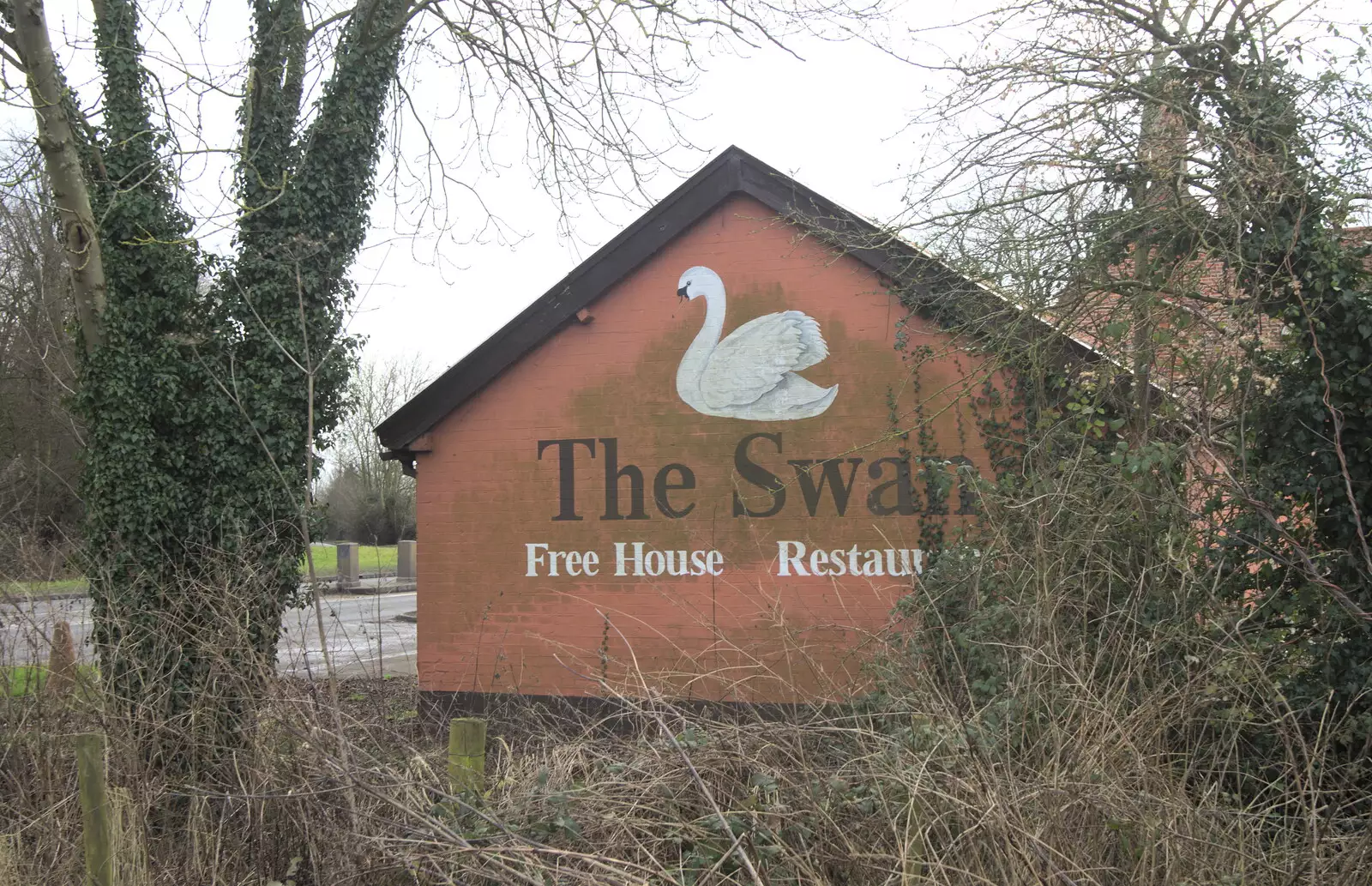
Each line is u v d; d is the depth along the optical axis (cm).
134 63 942
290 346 978
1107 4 705
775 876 426
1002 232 721
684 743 493
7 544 720
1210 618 557
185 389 946
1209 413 648
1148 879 411
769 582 1038
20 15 772
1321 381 620
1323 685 577
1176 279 677
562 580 1091
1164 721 491
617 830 455
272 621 845
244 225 984
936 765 443
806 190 1037
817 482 1037
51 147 808
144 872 520
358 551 2395
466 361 1112
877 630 892
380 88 1064
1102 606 593
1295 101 645
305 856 528
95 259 867
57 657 649
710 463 1066
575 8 984
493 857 414
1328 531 628
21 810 579
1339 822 491
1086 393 762
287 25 998
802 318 1050
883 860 418
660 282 1087
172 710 734
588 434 1096
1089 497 625
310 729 532
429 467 1134
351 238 1045
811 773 462
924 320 1017
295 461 991
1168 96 668
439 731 721
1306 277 625
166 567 900
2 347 1560
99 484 891
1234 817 460
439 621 1112
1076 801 418
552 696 1062
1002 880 393
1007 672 550
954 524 990
